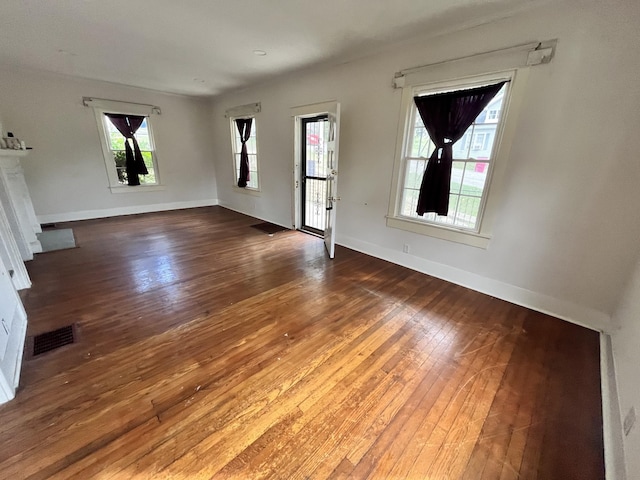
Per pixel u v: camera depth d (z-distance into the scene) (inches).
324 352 76.1
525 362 73.7
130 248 153.3
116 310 93.9
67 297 101.4
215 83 188.4
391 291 110.5
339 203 155.5
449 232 115.7
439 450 51.3
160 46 121.6
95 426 54.1
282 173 193.8
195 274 122.8
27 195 165.8
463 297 106.7
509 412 59.2
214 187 277.4
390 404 60.6
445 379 67.7
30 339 78.4
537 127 88.3
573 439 53.7
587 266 86.9
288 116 176.7
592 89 78.0
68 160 197.9
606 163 79.4
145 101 220.2
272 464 48.4
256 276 121.9
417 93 114.7
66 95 187.9
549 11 80.8
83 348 75.4
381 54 121.6
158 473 46.6
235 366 70.4
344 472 47.5
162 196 247.6
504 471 48.1
